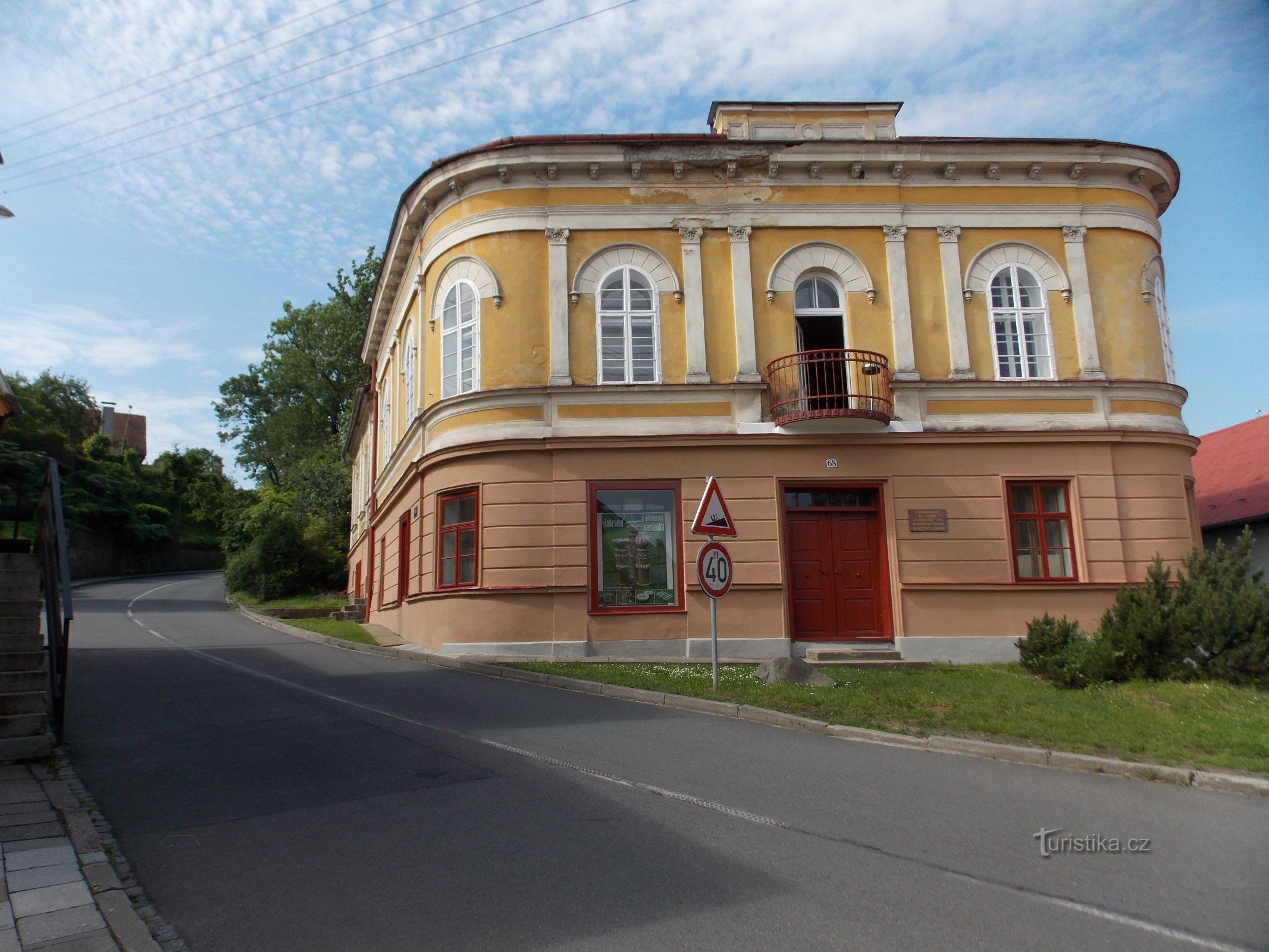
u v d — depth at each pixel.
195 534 61.56
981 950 4.13
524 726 9.08
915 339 16.11
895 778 7.34
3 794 6.35
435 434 16.53
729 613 14.99
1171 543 15.66
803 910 4.57
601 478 15.27
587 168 16.17
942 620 15.10
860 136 17.02
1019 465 15.67
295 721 9.12
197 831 5.73
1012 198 16.75
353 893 4.76
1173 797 6.88
